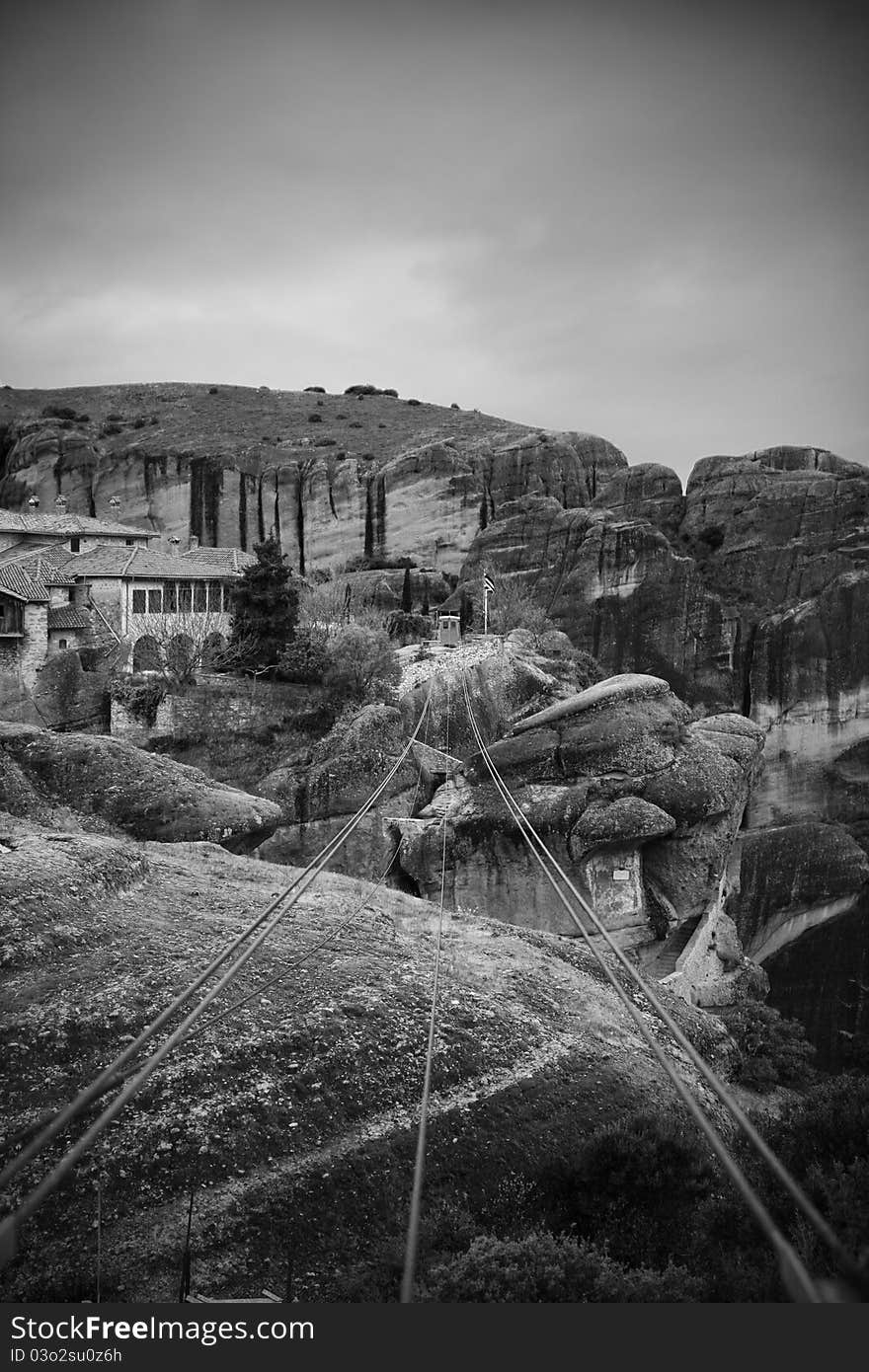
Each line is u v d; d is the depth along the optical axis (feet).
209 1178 75.25
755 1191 75.56
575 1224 78.23
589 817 176.45
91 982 91.81
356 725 196.54
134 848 129.49
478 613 328.29
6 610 235.20
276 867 138.62
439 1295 63.52
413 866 182.29
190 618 249.34
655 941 178.40
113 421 618.03
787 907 298.97
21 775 152.35
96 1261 67.72
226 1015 89.97
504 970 113.91
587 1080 96.22
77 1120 77.25
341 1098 84.74
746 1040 138.00
